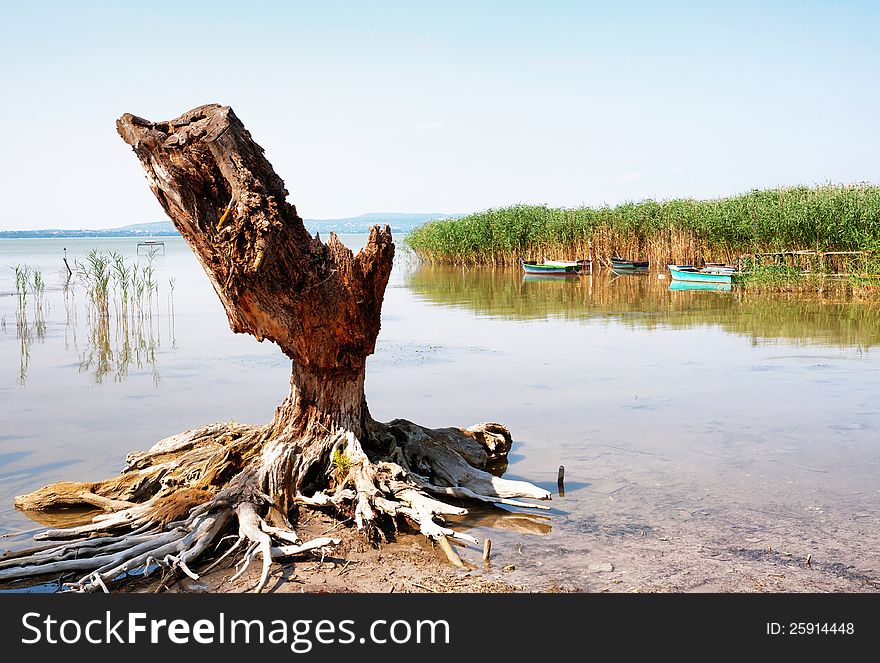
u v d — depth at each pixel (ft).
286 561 19.88
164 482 24.25
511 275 126.21
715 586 17.92
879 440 29.68
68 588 18.47
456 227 144.36
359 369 24.86
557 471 26.86
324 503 22.40
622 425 32.60
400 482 22.79
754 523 21.74
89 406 35.70
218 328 63.57
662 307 76.64
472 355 49.52
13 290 101.04
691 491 24.53
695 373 43.34
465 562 19.60
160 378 42.52
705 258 112.27
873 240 82.84
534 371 44.14
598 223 127.75
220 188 22.39
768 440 30.04
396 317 70.18
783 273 89.45
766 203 100.07
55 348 53.21
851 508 22.75
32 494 23.62
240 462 24.21
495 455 28.76
